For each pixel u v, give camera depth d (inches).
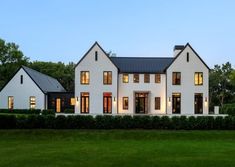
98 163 646.5
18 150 810.2
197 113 1881.2
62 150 811.4
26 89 2003.0
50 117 1180.5
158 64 1985.7
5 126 1165.1
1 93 2006.6
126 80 1923.0
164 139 1048.8
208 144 938.1
